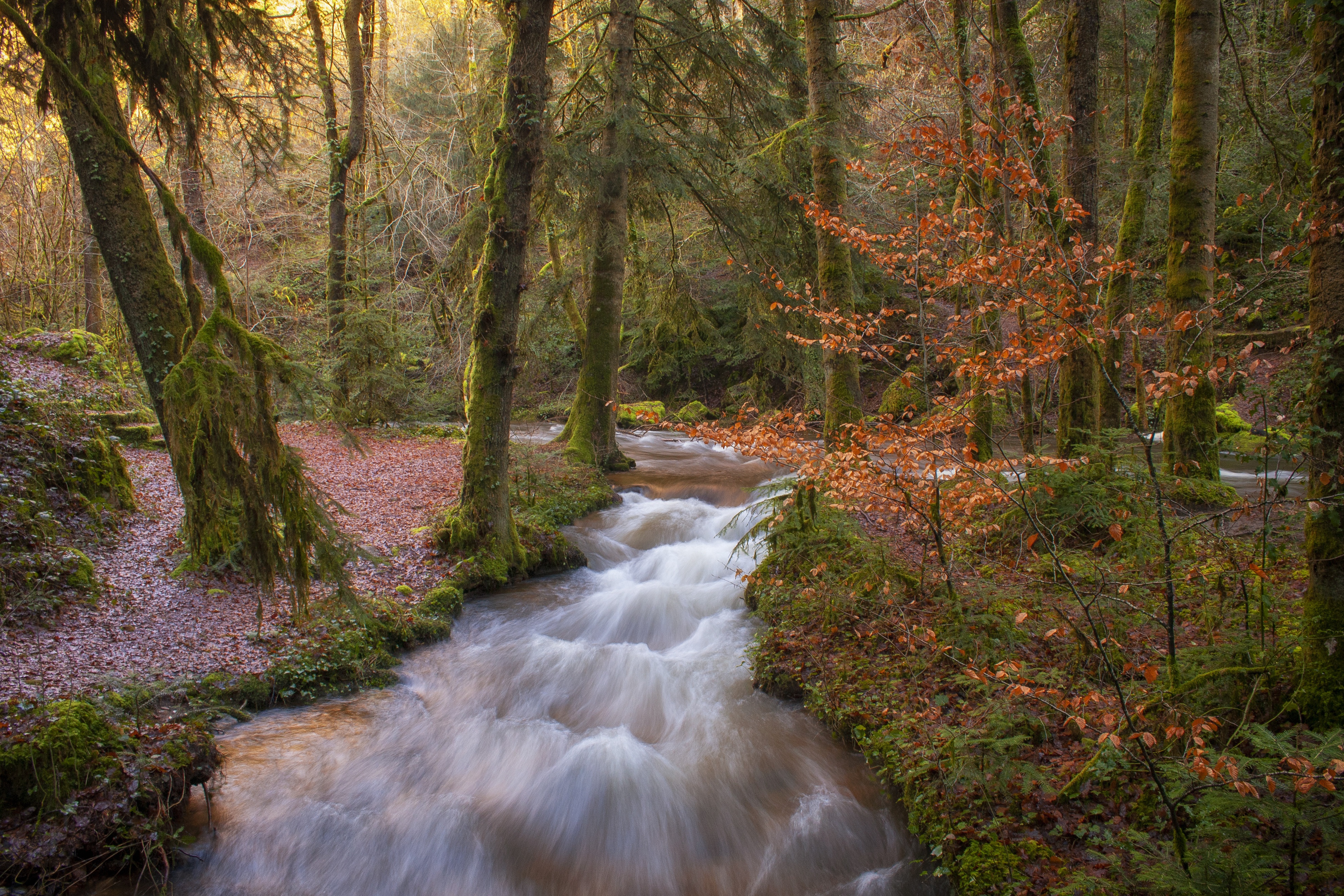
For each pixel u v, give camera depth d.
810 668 5.96
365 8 16.78
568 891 4.20
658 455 17.12
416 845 4.46
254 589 7.14
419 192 18.33
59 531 7.00
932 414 5.66
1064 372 7.62
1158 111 9.37
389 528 9.23
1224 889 2.66
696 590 8.38
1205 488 5.95
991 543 6.78
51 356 12.38
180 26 5.87
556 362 17.64
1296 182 7.85
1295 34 10.42
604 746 5.38
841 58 15.58
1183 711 3.59
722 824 4.66
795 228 12.12
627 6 11.88
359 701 6.03
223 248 18.41
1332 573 3.35
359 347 15.81
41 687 4.97
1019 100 5.39
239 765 4.99
